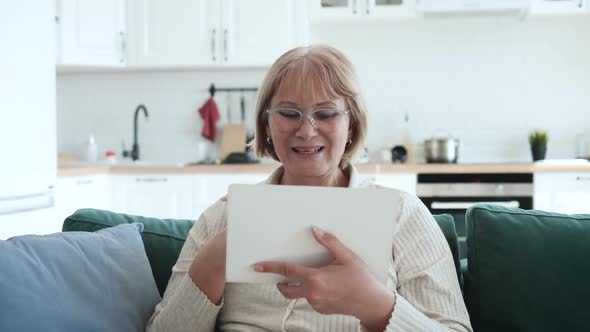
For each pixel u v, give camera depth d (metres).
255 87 3.87
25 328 0.99
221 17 3.55
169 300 1.12
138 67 3.69
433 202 3.20
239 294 1.16
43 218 2.71
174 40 3.59
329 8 3.53
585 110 3.66
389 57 3.78
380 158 3.74
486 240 1.30
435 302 1.07
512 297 1.25
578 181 3.11
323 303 0.84
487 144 3.73
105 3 3.53
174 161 3.93
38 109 2.64
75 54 3.44
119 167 3.40
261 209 0.85
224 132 3.85
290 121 1.12
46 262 1.09
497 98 3.71
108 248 1.21
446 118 3.75
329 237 0.84
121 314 1.12
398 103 3.78
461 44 3.73
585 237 1.27
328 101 1.12
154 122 3.94
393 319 0.88
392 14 3.49
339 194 0.84
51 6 2.72
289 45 3.53
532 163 3.16
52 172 2.73
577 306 1.22
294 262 0.86
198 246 1.20
